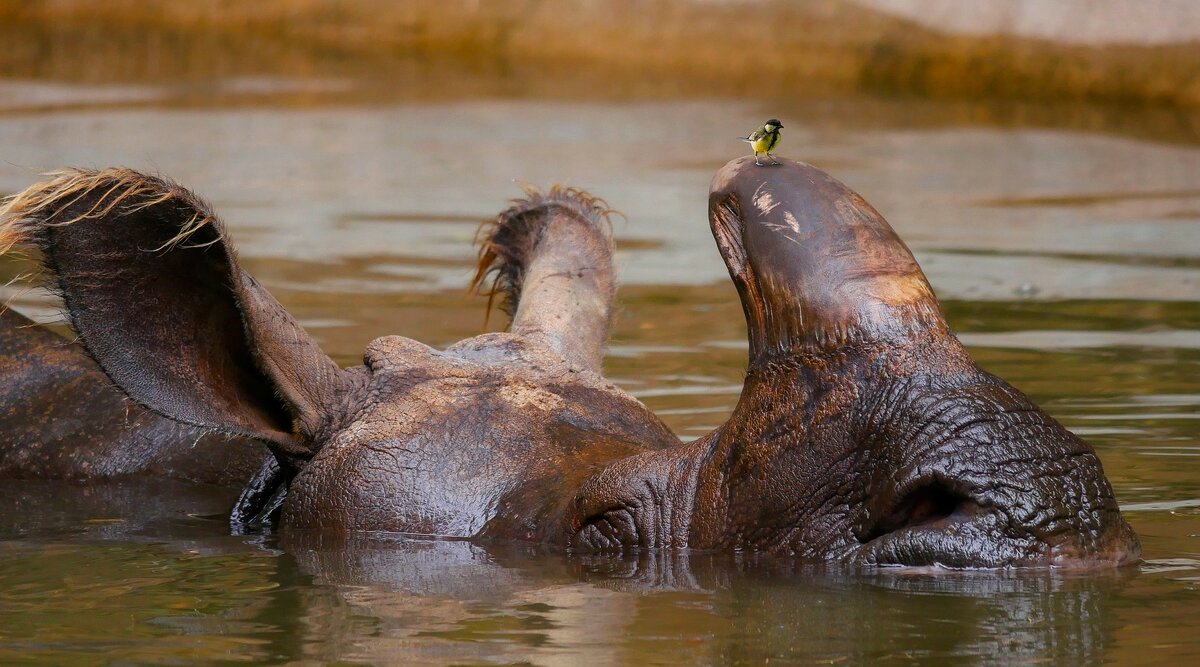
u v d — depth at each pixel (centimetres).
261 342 1952
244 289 1941
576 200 2477
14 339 2520
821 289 1548
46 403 2436
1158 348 3209
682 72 9556
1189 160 6525
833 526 1531
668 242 4759
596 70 9712
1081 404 2680
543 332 2175
